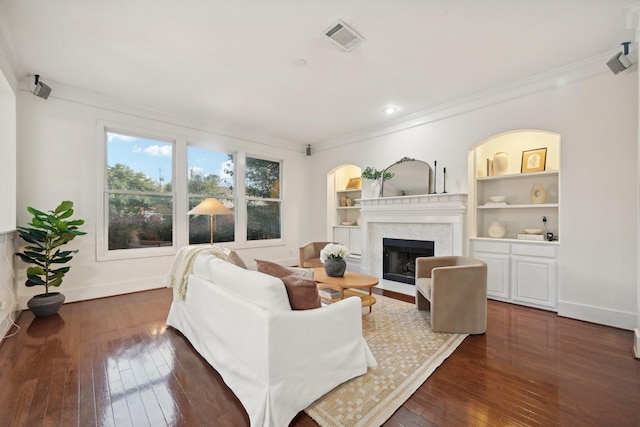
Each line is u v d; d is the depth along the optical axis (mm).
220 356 1909
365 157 5066
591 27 2340
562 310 3088
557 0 2039
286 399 1534
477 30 2381
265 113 4305
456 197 3771
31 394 1752
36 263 3045
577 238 2994
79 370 2021
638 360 2162
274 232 5707
